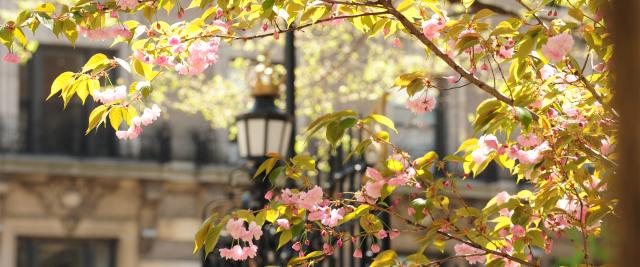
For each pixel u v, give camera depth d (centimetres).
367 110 2170
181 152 2450
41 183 2397
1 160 2345
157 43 477
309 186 469
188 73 480
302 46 1903
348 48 2041
